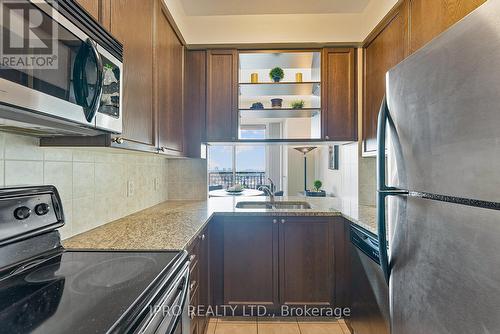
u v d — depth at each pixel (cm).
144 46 153
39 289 78
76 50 86
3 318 63
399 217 99
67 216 135
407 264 94
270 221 224
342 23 260
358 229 189
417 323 88
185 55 258
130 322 63
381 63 217
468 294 68
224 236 225
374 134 230
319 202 270
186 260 112
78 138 116
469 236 68
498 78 59
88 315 64
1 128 97
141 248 119
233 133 262
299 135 526
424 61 83
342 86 256
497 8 60
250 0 240
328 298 222
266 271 224
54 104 77
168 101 200
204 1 241
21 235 95
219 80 263
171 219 187
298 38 262
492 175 61
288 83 270
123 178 192
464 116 68
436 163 78
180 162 286
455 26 71
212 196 330
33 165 115
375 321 159
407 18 177
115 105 109
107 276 88
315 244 223
